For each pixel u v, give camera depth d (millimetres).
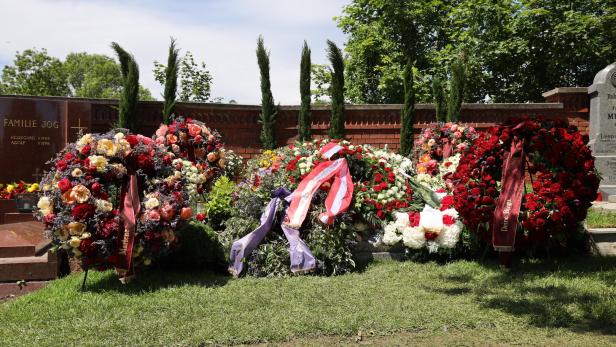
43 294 6742
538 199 7664
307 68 15594
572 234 8164
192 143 12047
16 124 12188
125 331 5254
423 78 23016
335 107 15633
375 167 9047
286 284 7098
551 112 15992
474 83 22453
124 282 6969
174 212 7055
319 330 5238
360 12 26125
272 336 5062
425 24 25125
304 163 9000
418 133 16047
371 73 25641
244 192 8625
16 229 9086
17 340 5059
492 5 21453
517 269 7660
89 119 12812
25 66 42531
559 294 6297
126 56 14148
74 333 5207
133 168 7059
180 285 7035
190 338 5004
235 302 6191
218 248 7992
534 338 4945
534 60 21703
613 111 13195
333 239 7953
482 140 8109
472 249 8359
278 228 8352
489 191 7758
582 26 19922
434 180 10625
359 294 6539
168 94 14516
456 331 5207
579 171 7785
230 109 15320
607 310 5582
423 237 8203
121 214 6789
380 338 5051
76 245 6594
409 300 6242
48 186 6859
